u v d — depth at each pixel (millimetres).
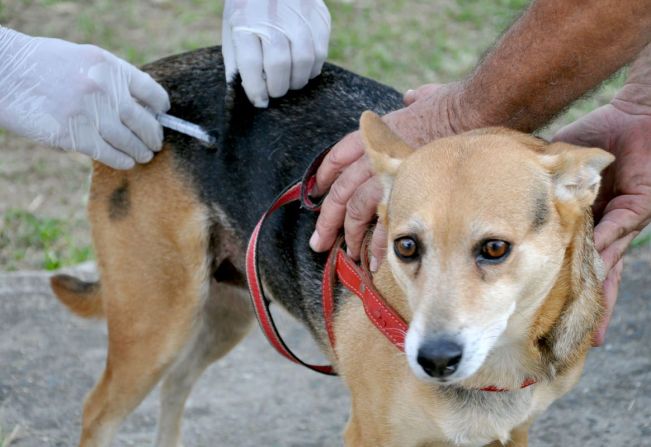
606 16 3348
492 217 3299
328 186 4105
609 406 5266
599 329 3943
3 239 7039
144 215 4680
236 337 5137
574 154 3432
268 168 4426
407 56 9133
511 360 3738
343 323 4031
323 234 4031
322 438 5199
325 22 4652
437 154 3473
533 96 3666
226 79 4617
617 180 4074
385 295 3742
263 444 5172
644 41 3412
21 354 5855
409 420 3809
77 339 6004
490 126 3795
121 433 5367
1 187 7617
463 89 3834
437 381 3264
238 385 5656
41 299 6320
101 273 4836
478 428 3834
